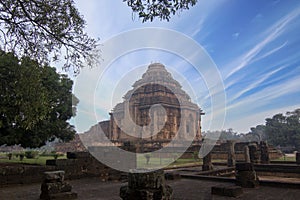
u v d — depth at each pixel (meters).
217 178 10.64
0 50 5.69
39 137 14.47
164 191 4.30
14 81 6.40
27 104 5.77
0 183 8.93
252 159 16.50
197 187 8.91
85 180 11.10
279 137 42.91
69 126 16.17
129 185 4.40
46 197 6.87
